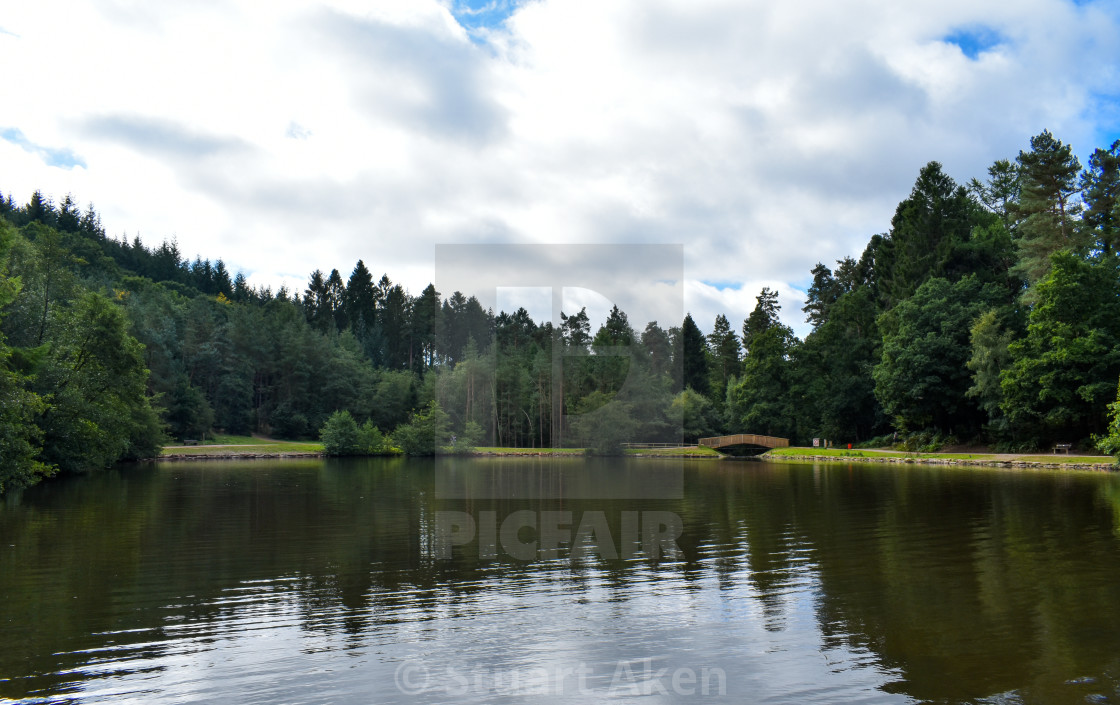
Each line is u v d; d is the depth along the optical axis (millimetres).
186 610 8211
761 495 20344
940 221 54875
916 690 5855
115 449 32375
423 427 55406
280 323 90312
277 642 7082
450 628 7523
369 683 6059
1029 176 48344
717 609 8188
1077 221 44031
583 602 8500
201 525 14773
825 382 57312
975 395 42312
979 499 18703
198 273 155250
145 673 6273
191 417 66438
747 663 6492
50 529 14312
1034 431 37719
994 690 5840
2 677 6188
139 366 33281
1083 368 33938
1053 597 8570
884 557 11039
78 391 29641
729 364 82938
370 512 16750
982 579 9523
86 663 6512
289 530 13969
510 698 5754
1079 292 34062
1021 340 36219
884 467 35719
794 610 8133
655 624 7637
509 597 8734
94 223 151875
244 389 78562
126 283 113938
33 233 103938
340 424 55719
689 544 12258
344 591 9047
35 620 7828
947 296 45875
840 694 5793
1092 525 13883
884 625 7551
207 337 81938
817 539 12719
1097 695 5711
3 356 22625
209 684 6035
